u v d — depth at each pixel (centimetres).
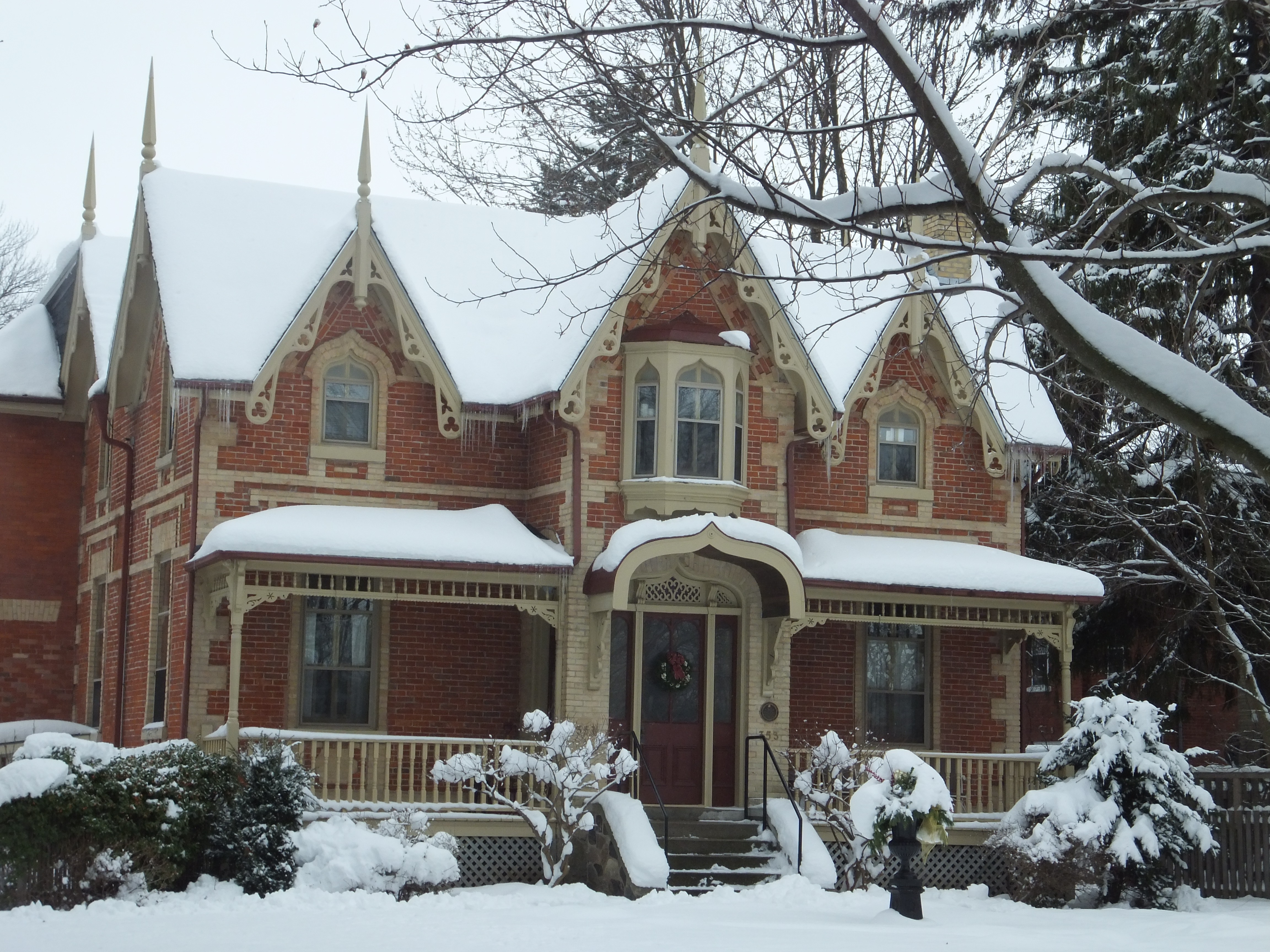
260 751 2055
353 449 2498
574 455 2447
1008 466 2736
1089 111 2638
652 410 2473
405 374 2544
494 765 2202
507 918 1789
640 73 1639
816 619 2472
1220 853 2409
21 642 3041
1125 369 1063
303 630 2458
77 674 3039
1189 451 2816
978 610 2600
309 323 2395
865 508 2694
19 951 1448
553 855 2189
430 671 2520
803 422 2577
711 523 2353
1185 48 2561
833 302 2819
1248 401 2597
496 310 2692
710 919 1834
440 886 2028
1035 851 2197
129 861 1892
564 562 2384
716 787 2489
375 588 2391
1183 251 1210
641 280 1758
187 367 2339
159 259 2466
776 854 2308
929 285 2581
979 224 1148
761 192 1293
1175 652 3034
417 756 2486
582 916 1825
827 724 2667
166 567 2584
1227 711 3359
